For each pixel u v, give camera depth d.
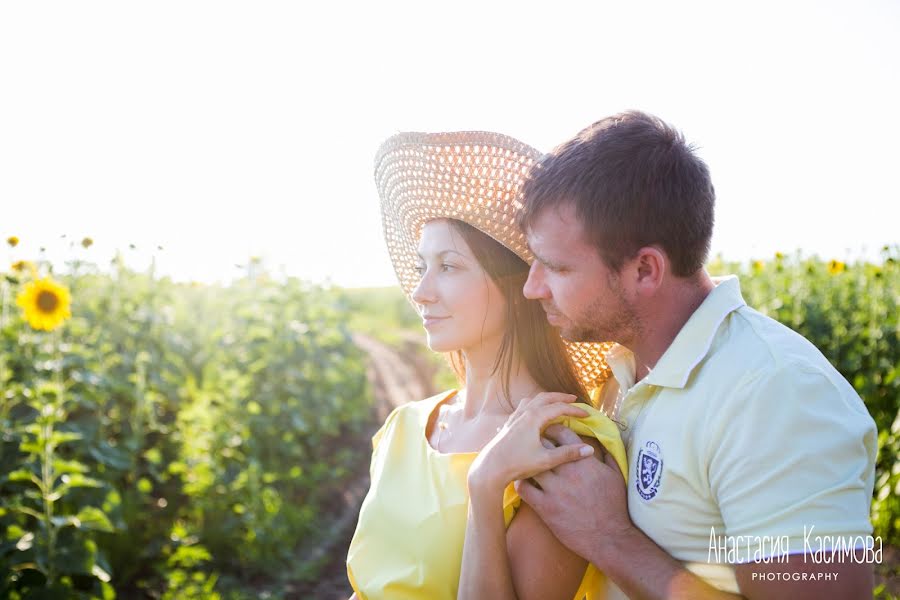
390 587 1.76
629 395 1.62
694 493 1.44
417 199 1.83
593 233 1.51
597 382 2.04
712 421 1.40
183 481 5.32
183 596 4.26
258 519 5.09
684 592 1.37
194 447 5.34
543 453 1.53
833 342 6.74
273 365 7.32
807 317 7.10
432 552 1.73
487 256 1.79
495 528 1.54
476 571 1.54
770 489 1.29
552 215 1.54
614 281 1.53
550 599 1.59
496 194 1.76
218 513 5.05
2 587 3.58
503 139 1.77
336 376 8.49
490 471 1.55
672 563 1.42
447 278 1.82
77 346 5.23
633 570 1.43
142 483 5.01
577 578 1.61
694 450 1.44
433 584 1.72
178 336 7.37
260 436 6.52
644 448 1.53
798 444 1.29
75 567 3.75
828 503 1.25
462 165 1.76
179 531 4.73
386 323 30.41
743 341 1.44
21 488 4.18
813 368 1.33
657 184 1.48
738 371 1.40
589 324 1.58
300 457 6.96
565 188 1.52
